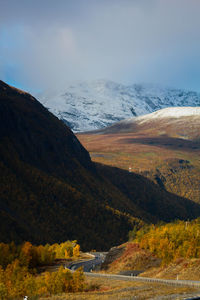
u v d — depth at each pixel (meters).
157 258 108.06
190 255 93.62
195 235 111.69
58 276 65.75
